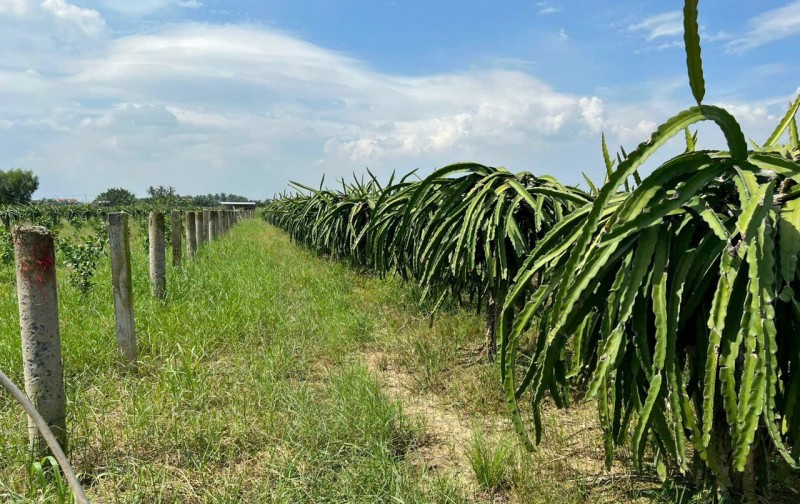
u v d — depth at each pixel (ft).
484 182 13.73
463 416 11.62
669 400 6.38
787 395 6.35
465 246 13.75
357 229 28.84
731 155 6.18
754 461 7.31
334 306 20.31
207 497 8.16
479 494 8.65
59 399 8.98
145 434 9.85
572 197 10.72
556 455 9.74
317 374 13.89
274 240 56.54
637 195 6.27
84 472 8.92
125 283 13.37
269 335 16.80
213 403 11.55
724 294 5.84
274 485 8.59
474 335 17.35
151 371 13.28
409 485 8.48
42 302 8.71
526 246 13.66
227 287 22.77
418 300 21.08
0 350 13.15
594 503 8.30
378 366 14.75
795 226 5.74
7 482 8.32
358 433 10.11
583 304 7.23
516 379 13.08
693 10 5.39
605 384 6.88
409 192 16.98
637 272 6.43
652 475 9.04
